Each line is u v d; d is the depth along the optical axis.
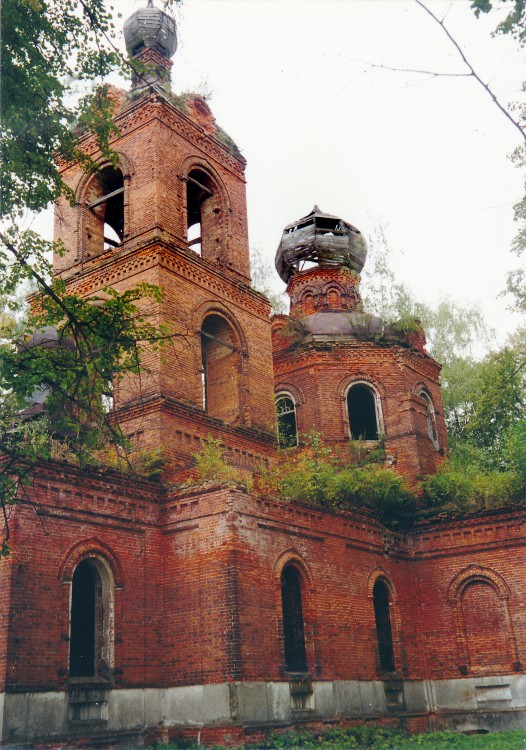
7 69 13.83
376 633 21.89
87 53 14.81
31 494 16.34
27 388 13.98
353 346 29.89
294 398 29.92
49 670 15.59
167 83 25.28
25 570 15.78
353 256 33.25
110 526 17.92
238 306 24.81
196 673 17.39
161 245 22.33
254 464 23.08
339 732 18.48
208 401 24.39
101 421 15.68
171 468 20.20
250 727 16.50
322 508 21.31
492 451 34.25
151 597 18.33
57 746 15.21
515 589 22.73
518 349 28.55
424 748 17.70
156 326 21.36
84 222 25.06
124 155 24.56
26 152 14.43
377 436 29.56
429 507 25.33
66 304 15.06
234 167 27.23
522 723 21.66
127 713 16.92
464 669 22.94
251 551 18.30
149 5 26.53
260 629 17.81
